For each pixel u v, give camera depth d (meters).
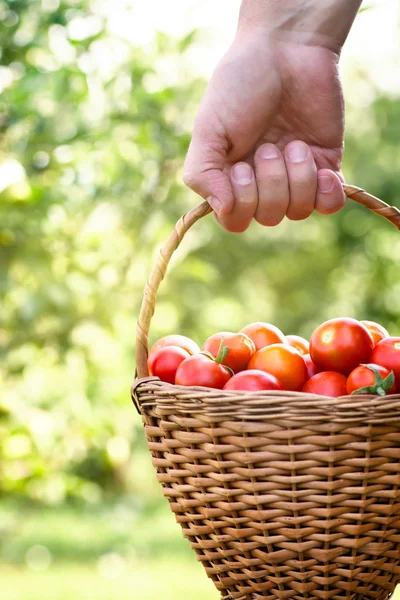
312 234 7.50
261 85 1.07
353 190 1.09
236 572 0.97
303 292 7.97
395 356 1.04
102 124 2.39
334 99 1.12
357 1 1.08
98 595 3.04
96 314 2.39
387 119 6.47
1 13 2.30
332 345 1.10
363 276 6.74
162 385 0.97
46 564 3.64
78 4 2.29
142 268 2.61
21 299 2.20
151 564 3.64
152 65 2.40
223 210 1.04
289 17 1.08
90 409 2.39
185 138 2.42
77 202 2.34
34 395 2.34
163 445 0.99
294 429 0.89
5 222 2.14
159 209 2.62
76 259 2.33
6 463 2.21
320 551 0.91
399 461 0.91
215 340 1.15
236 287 7.76
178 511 1.00
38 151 2.31
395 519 0.92
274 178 1.06
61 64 2.30
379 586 0.96
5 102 2.22
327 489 0.90
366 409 0.88
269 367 1.08
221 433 0.92
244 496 0.92
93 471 5.61
